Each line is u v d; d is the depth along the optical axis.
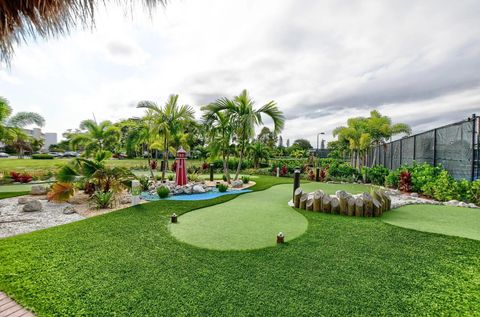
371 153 17.28
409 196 7.31
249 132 9.84
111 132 11.60
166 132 9.94
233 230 3.92
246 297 2.06
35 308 1.92
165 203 6.09
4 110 11.64
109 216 4.79
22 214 5.22
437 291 2.17
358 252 3.01
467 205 5.79
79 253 2.97
